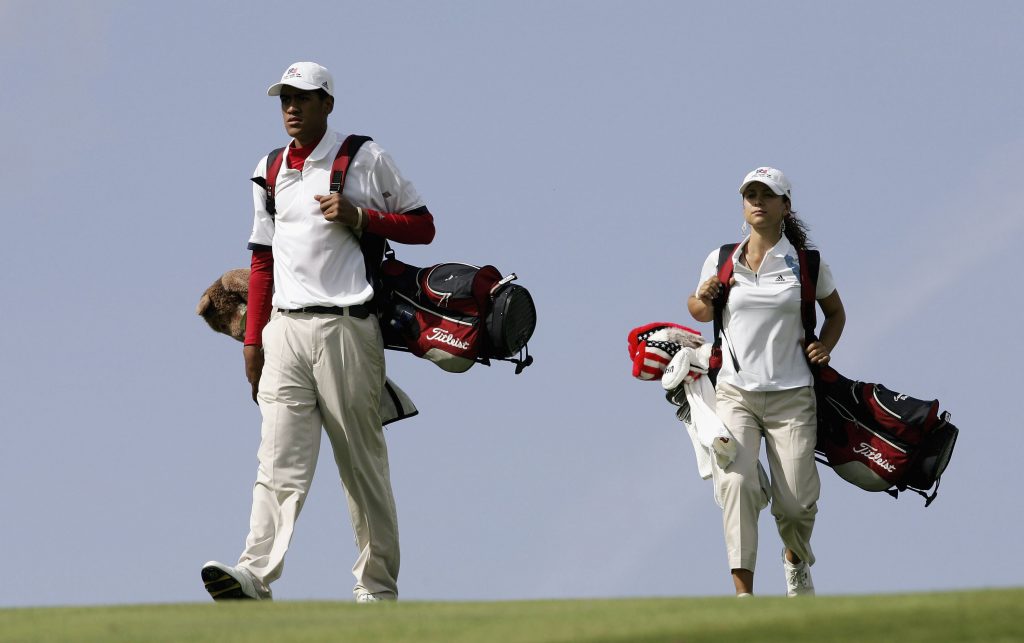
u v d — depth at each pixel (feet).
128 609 58.49
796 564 91.61
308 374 84.94
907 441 88.53
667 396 92.99
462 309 86.22
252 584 81.10
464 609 54.60
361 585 87.40
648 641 43.14
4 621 53.88
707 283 88.58
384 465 87.51
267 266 88.58
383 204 87.30
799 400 87.76
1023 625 43.45
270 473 84.07
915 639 42.09
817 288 89.04
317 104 86.33
